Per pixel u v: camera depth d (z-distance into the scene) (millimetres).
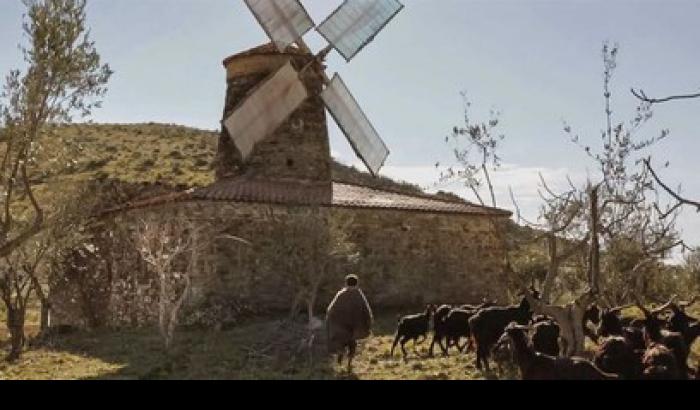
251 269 27438
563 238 17812
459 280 31703
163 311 21156
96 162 63719
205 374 16891
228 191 28375
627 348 13016
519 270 24516
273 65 31953
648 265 19453
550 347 14508
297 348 19625
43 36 19000
